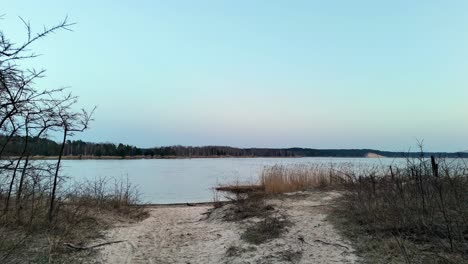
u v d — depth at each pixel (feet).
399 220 26.37
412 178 32.07
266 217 35.17
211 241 30.14
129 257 25.81
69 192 42.11
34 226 27.12
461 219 24.13
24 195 29.78
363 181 39.45
